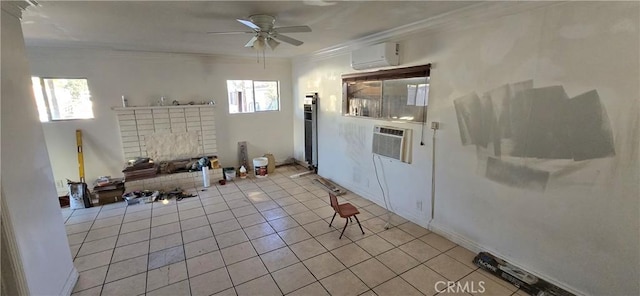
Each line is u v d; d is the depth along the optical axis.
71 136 4.34
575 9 1.96
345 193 4.54
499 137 2.51
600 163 1.96
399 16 2.67
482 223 2.77
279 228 3.42
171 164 4.89
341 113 4.55
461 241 2.97
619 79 1.83
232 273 2.58
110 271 2.62
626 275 1.94
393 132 3.59
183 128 5.09
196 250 2.96
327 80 4.80
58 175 4.33
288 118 6.22
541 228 2.33
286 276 2.54
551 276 2.31
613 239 1.96
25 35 3.24
